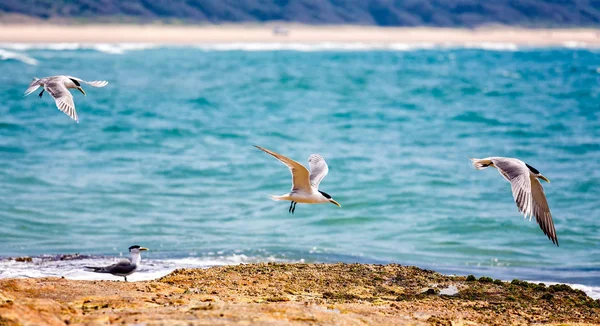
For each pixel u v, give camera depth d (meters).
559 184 29.78
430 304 13.43
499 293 14.60
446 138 41.53
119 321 10.24
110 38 144.75
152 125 42.94
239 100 57.53
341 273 15.78
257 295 13.50
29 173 29.91
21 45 120.88
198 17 179.88
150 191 27.95
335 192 28.45
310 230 23.50
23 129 40.00
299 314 10.95
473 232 23.38
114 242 21.20
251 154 35.72
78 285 13.46
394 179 30.70
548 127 45.19
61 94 13.73
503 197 28.05
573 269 19.38
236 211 25.64
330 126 45.44
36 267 17.48
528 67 101.38
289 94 62.75
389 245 21.86
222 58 106.88
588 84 75.38
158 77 72.75
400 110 53.50
